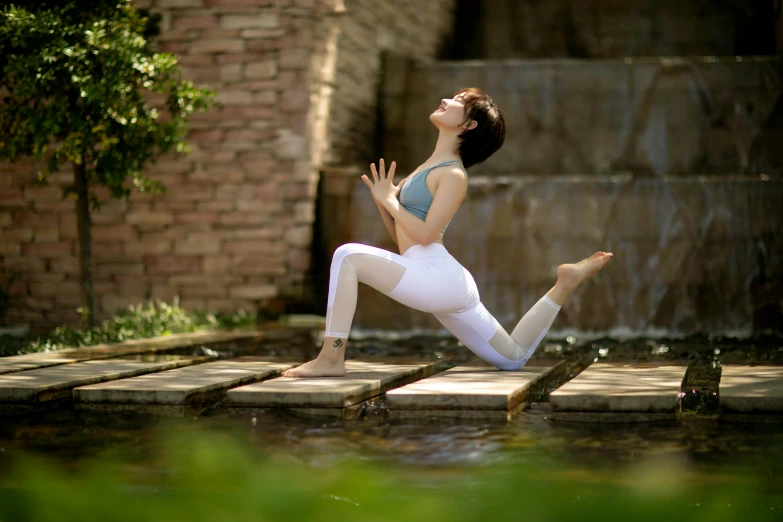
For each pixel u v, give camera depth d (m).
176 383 7.57
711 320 14.34
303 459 5.29
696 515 2.85
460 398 6.70
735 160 17.64
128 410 7.19
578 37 22.41
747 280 14.26
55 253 15.40
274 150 15.04
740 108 17.61
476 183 14.95
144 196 15.33
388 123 18.70
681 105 17.92
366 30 17.42
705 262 14.34
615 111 18.27
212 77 15.15
